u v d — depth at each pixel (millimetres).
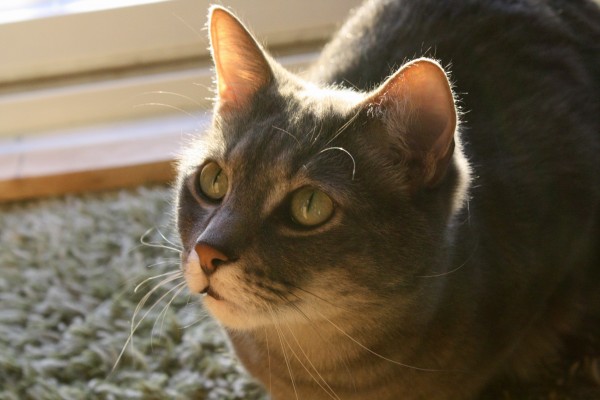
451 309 542
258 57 543
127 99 836
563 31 640
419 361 550
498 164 579
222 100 553
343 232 503
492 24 629
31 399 648
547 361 646
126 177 811
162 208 771
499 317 567
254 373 586
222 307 513
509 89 605
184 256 534
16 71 833
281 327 539
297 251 502
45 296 717
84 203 797
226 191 519
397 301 519
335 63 637
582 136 606
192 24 802
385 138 512
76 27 805
